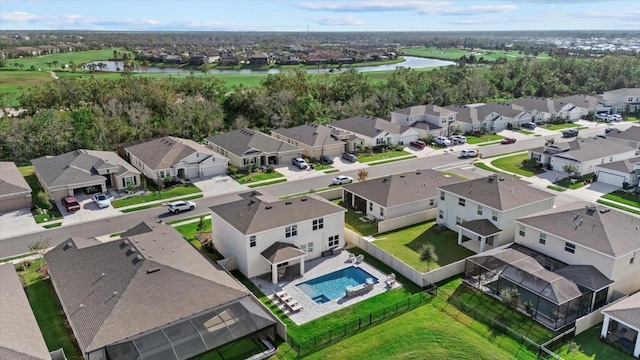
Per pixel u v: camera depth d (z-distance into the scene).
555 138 92.00
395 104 117.75
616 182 65.06
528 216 42.06
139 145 73.12
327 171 70.75
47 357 25.84
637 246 36.16
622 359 29.81
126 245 35.59
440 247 46.09
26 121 76.44
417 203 52.59
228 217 41.69
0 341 25.47
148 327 28.16
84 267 34.06
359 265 42.34
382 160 77.25
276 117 98.19
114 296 29.83
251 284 38.88
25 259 42.28
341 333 32.59
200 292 31.47
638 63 158.50
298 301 36.50
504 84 148.25
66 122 78.00
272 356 30.16
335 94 119.44
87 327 27.89
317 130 81.88
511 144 88.94
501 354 30.44
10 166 63.22
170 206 53.72
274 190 61.94
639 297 33.28
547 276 35.34
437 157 79.44
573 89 145.00
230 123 101.06
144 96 98.50
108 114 88.88
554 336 32.28
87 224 50.50
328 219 43.66
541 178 68.44
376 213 52.38
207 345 28.55
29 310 31.00
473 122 97.19
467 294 37.62
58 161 63.16
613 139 84.44
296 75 122.81
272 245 40.38
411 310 35.44
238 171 69.38
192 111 92.50
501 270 37.53
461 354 30.48
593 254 36.12
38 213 53.06
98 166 60.66
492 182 48.28
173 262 33.88
